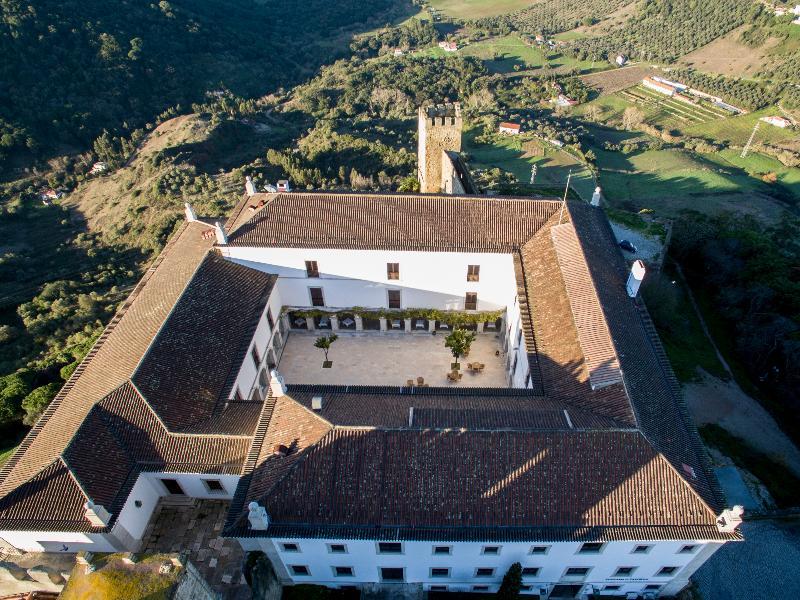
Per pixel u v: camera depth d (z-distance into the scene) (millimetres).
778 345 50344
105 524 28281
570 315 36719
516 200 46844
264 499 27031
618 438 27859
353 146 119000
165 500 34969
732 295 59031
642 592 32375
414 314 48812
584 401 31406
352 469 27594
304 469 27609
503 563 29406
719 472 39875
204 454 31656
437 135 65250
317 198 46656
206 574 31078
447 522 26594
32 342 65938
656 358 35469
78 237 107375
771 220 95250
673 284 61031
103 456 30688
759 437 44062
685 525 26469
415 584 32125
